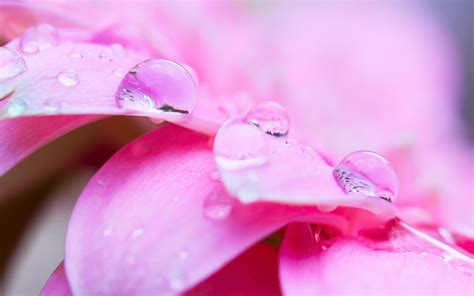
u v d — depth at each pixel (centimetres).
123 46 8
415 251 7
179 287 7
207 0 11
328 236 7
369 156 7
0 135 7
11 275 10
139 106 7
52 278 8
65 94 7
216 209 7
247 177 7
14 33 8
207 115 7
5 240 10
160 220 7
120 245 7
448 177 11
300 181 7
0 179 10
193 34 10
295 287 7
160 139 8
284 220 7
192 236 7
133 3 9
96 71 7
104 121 9
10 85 7
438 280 7
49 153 10
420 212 9
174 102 7
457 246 8
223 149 7
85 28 8
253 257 8
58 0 9
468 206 9
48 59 8
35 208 10
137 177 7
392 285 7
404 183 9
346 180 7
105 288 7
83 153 10
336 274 7
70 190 10
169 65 7
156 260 7
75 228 7
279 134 7
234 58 10
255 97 10
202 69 10
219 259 7
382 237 7
